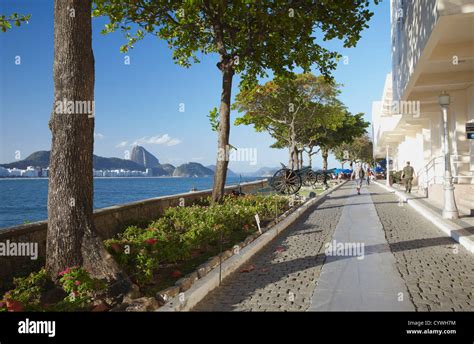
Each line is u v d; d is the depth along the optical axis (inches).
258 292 239.5
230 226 408.2
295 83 1355.8
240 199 584.1
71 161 237.0
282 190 842.2
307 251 354.6
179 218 430.9
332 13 568.7
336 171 2316.7
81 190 237.6
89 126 244.7
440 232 443.5
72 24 240.1
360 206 745.0
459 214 544.4
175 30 608.1
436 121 912.9
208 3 555.2
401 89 757.3
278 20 543.5
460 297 222.5
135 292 215.8
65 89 239.0
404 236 422.0
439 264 298.0
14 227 262.8
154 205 498.9
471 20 410.9
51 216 235.8
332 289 240.8
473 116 656.4
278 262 316.8
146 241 272.7
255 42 595.5
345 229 474.6
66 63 239.8
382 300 219.5
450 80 616.4
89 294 208.2
